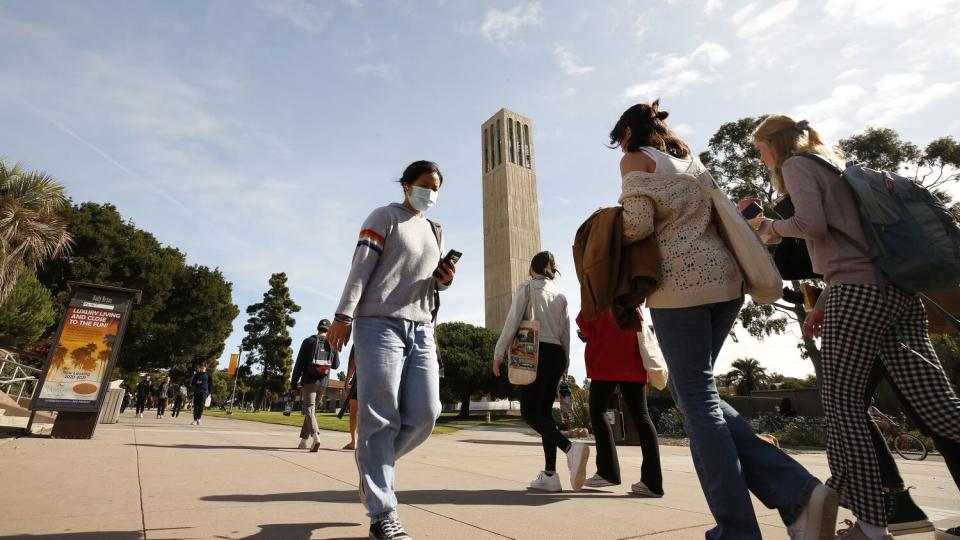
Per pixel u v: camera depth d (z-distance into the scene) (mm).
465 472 4316
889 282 1938
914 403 2094
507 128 67438
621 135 2268
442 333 37094
